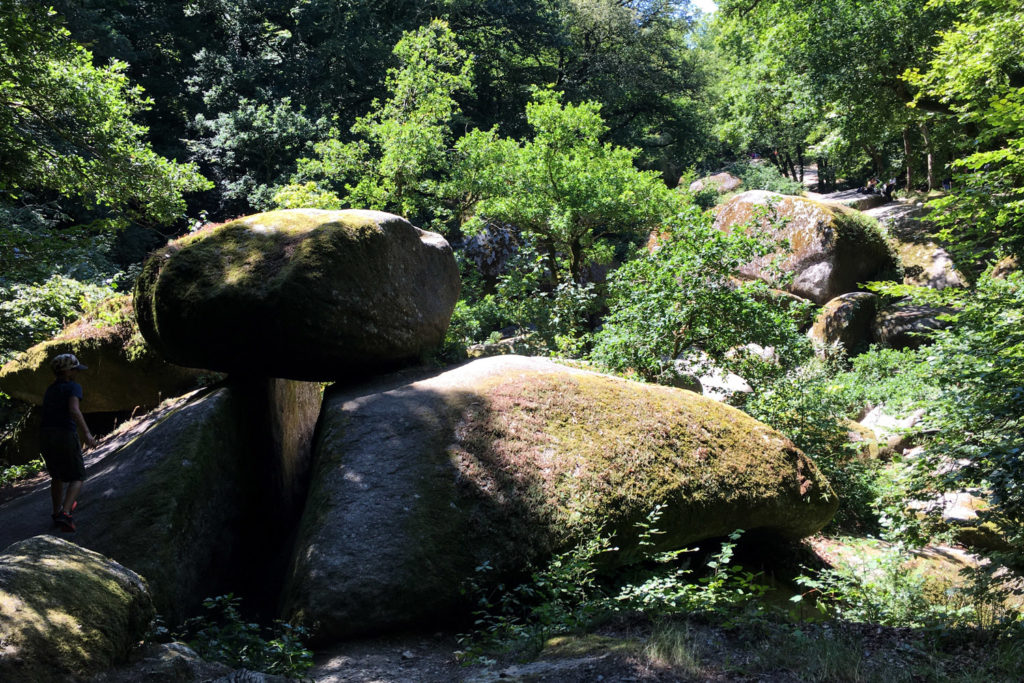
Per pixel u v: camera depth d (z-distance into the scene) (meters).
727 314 10.86
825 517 7.89
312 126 27.66
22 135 16.41
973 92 14.28
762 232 11.69
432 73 21.19
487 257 21.91
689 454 7.22
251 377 8.05
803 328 20.38
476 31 36.09
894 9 20.80
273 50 32.75
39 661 3.42
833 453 10.36
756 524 7.38
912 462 7.16
